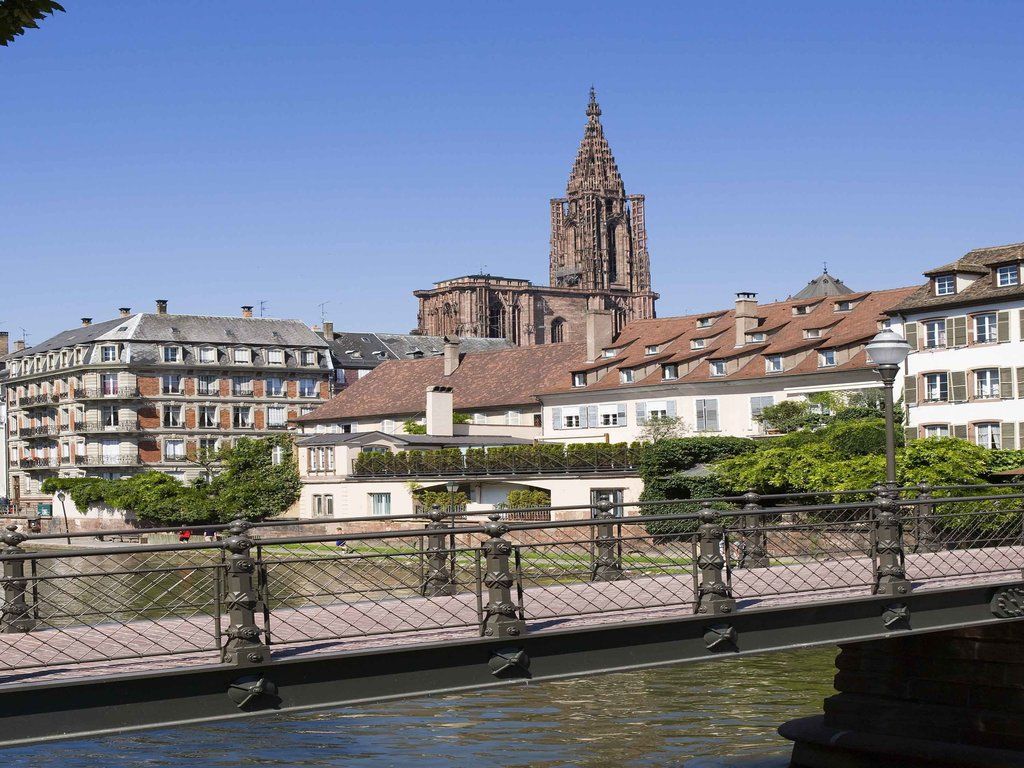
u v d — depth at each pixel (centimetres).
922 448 4719
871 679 2034
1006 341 5650
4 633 1401
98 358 11325
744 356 7056
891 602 1508
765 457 5272
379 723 2636
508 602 1261
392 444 7794
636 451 6406
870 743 1967
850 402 6228
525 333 17675
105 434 11244
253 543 1160
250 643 1130
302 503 8312
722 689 2872
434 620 1432
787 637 1421
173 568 1139
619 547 1788
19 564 1402
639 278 19312
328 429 10056
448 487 7162
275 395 12031
